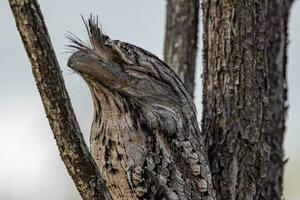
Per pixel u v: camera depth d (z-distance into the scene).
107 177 11.10
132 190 11.05
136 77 10.80
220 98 11.65
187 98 11.26
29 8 8.59
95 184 9.07
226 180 11.48
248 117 11.53
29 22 8.61
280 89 13.13
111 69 10.61
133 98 10.84
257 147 11.52
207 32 11.80
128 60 10.84
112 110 10.85
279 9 13.21
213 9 11.71
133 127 10.88
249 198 11.44
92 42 10.75
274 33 13.12
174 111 11.05
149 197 11.04
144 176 10.96
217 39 11.67
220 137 11.60
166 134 11.00
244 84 11.55
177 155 11.06
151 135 10.95
